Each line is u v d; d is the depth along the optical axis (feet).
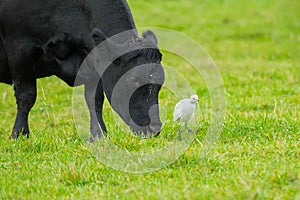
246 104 55.26
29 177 34.45
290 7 125.18
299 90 62.03
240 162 34.99
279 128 43.06
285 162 34.14
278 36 104.32
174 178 32.76
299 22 114.52
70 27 40.60
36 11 41.14
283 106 53.26
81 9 40.40
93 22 39.91
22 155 38.70
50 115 53.83
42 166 36.19
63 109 56.24
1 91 65.67
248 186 29.78
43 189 32.12
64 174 33.60
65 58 41.60
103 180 33.53
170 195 29.43
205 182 31.60
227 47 93.97
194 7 122.21
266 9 125.49
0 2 41.88
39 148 40.32
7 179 34.04
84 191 31.50
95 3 39.91
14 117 56.80
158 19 108.17
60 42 41.09
